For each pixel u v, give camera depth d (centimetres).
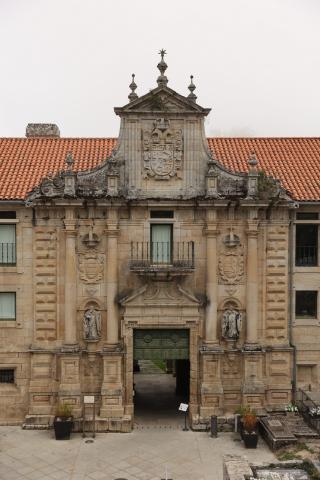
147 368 5012
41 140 4116
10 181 3544
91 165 3791
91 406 3456
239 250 3506
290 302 3553
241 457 2697
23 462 3023
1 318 3522
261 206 3419
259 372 3503
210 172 3406
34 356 3481
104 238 3469
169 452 3156
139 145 3450
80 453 3136
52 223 3462
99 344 3497
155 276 3434
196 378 3509
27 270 3488
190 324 3503
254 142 4159
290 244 3538
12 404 3519
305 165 3844
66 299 3447
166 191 3466
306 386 3606
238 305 3522
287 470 2664
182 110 3441
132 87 3484
